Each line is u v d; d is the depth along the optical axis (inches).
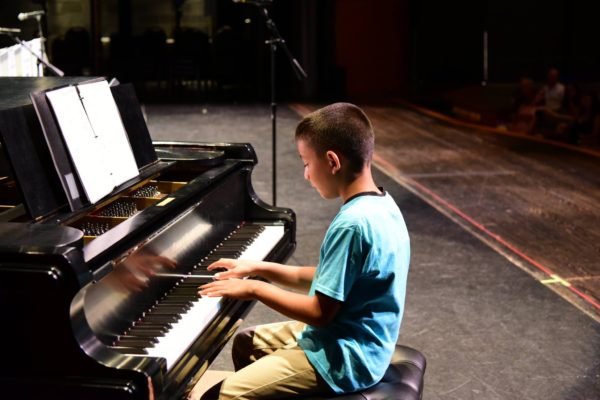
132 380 74.1
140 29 540.1
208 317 94.7
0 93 103.2
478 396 135.9
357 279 88.4
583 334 162.1
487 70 603.8
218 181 123.3
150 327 90.0
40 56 184.4
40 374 75.0
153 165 119.7
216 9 537.3
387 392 92.0
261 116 442.0
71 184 93.0
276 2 532.7
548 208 259.0
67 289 72.2
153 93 534.6
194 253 111.3
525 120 406.9
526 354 152.5
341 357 89.7
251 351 106.5
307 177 94.6
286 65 541.6
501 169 317.7
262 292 90.4
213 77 536.1
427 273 197.2
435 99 542.9
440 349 154.5
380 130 411.5
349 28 581.3
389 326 91.3
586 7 594.2
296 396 90.8
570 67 602.5
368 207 88.7
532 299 180.7
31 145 91.0
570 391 137.9
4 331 74.3
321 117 91.5
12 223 81.7
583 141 372.8
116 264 86.2
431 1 587.5
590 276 196.4
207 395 92.0
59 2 521.7
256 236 128.5
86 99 100.0
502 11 594.9
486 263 205.0
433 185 289.1
